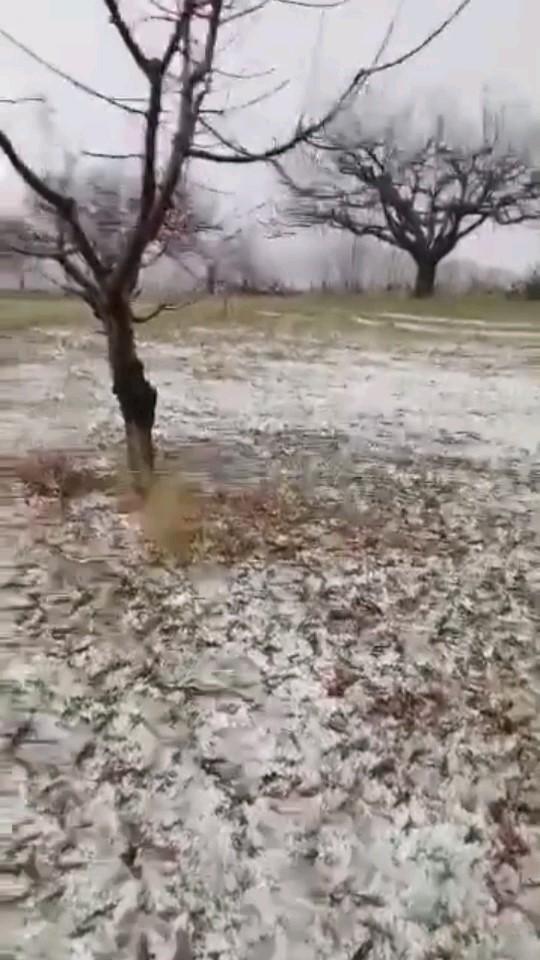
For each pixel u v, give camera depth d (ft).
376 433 44.42
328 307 100.01
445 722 19.12
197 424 44.21
